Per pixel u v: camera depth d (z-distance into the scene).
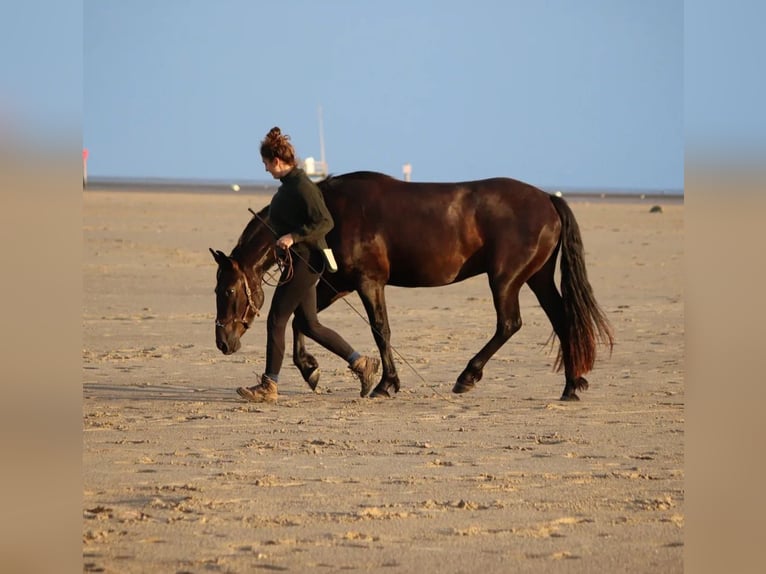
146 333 22.45
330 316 26.06
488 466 10.76
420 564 7.48
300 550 7.80
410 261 15.10
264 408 14.17
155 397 15.02
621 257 47.03
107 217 69.44
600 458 11.20
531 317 26.45
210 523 8.52
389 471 10.49
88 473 10.29
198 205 94.50
